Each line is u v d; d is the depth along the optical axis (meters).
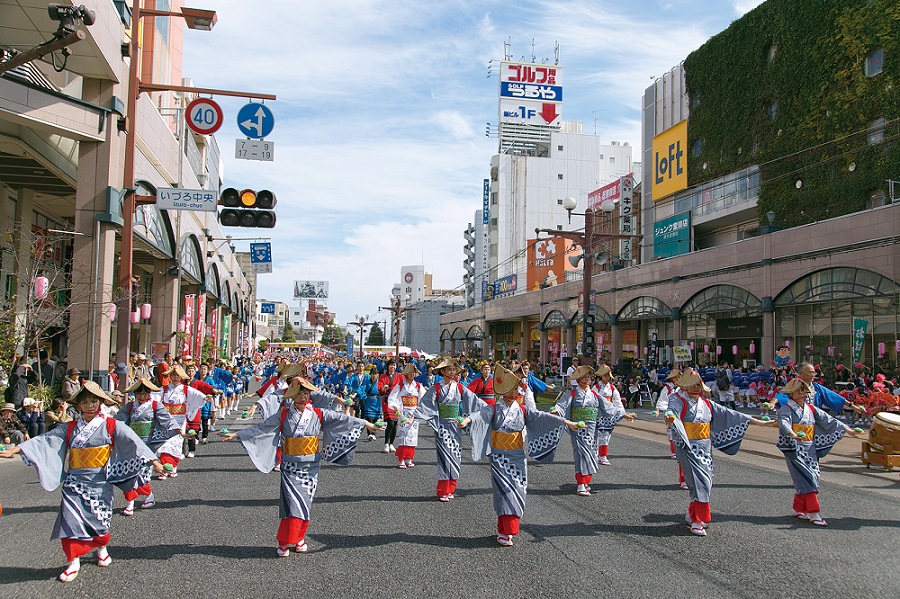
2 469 11.12
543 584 5.46
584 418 9.27
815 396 7.90
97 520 5.71
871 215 22.95
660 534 7.03
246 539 6.79
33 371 15.91
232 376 19.73
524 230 76.56
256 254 54.78
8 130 15.62
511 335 64.12
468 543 6.66
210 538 6.81
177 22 32.78
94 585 5.41
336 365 24.20
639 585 5.45
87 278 16.56
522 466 6.69
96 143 16.83
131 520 7.57
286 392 6.38
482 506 8.37
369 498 8.81
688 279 33.06
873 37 29.22
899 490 9.63
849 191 29.98
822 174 31.66
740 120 37.91
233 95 15.38
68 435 5.77
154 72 26.88
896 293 21.84
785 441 7.70
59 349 23.06
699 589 5.36
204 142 36.78
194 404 10.48
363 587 5.38
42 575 5.66
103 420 5.89
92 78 17.02
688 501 8.70
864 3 29.81
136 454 5.89
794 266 26.31
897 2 28.12
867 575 5.71
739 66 38.03
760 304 28.12
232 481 9.99
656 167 45.59
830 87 31.50
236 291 54.50
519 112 84.31
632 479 10.33
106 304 16.41
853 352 24.03
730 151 38.72
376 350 61.88
